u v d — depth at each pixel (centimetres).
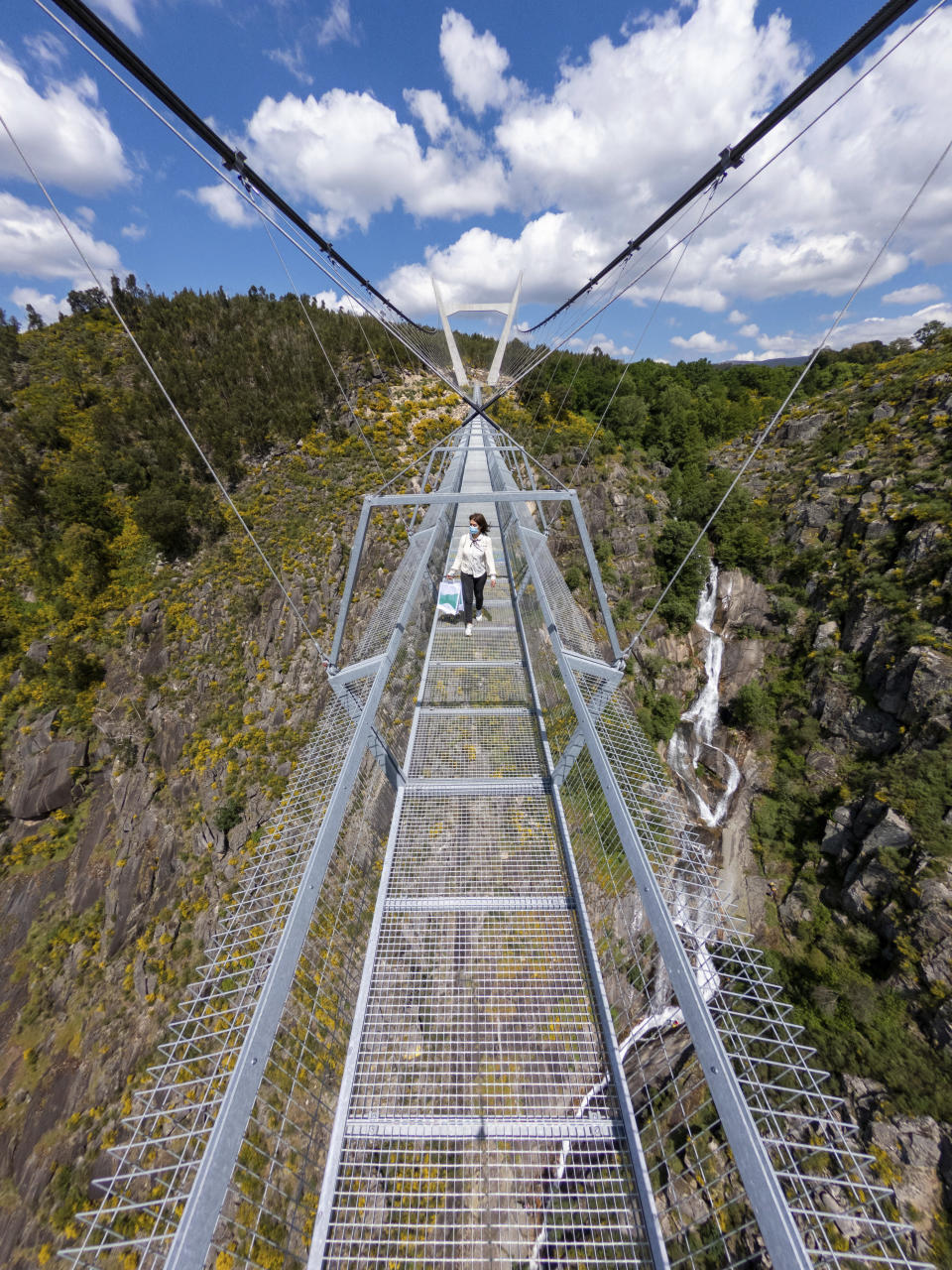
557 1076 258
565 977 295
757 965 173
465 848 364
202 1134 140
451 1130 240
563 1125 240
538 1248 209
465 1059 265
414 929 320
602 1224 210
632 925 291
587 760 371
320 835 226
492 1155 234
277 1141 203
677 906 197
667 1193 211
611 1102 250
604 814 338
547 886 341
